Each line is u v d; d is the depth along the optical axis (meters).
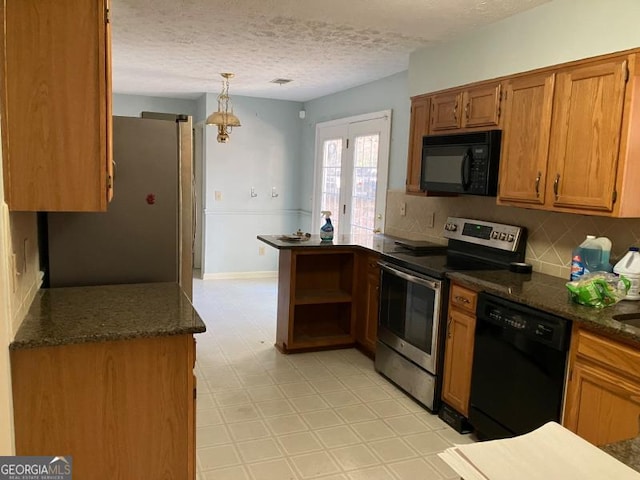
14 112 1.68
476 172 3.08
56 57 1.71
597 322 2.01
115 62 4.54
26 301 1.99
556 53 2.66
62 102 1.73
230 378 3.53
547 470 0.93
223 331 4.54
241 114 6.48
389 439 2.78
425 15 3.00
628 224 2.54
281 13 3.07
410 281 3.23
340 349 4.17
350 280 4.23
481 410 2.67
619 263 2.45
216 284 6.38
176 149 2.66
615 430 1.96
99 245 2.57
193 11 3.08
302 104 6.77
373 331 3.89
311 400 3.23
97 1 1.72
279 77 5.04
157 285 2.55
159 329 1.83
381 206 4.86
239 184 6.62
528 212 3.13
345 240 4.26
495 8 2.83
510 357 2.46
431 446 2.72
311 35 3.52
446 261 3.31
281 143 6.74
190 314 2.03
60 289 2.42
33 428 1.75
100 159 1.78
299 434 2.80
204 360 3.85
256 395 3.28
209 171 6.45
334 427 2.89
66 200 1.76
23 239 1.92
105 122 1.77
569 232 2.86
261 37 3.61
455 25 3.16
